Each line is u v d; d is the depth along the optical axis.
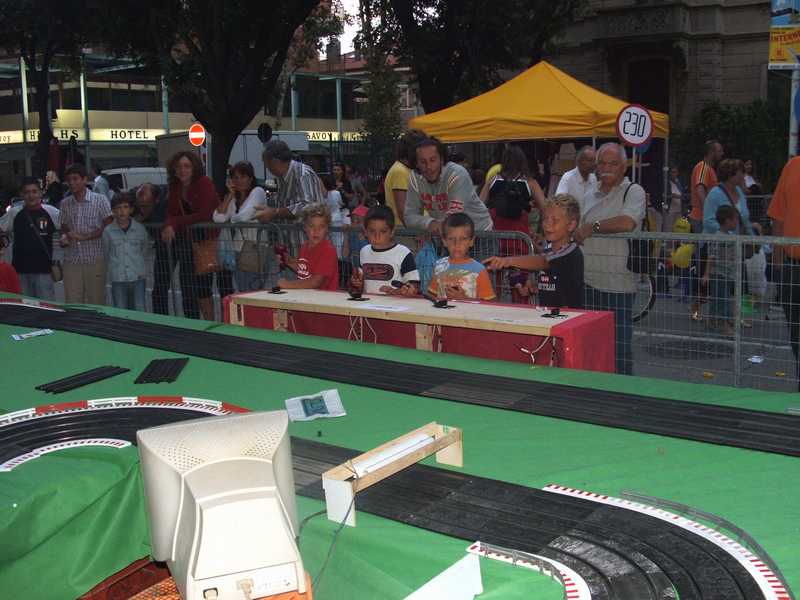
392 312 4.43
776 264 5.54
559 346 4.10
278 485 2.06
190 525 1.93
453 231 4.91
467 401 3.43
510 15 16.69
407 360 4.14
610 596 1.92
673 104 26.25
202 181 7.61
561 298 4.81
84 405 3.47
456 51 17.47
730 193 8.32
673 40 25.41
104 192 15.62
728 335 5.70
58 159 24.23
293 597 1.91
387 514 2.41
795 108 10.29
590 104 10.24
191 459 2.04
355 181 16.97
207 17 13.44
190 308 7.84
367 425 3.23
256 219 7.26
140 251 7.87
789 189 5.36
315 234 5.56
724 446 2.85
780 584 1.94
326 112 47.41
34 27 18.38
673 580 1.97
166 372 4.04
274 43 13.78
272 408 3.48
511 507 2.41
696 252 6.65
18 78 41.22
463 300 4.75
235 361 4.19
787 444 2.81
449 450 2.78
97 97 41.69
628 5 25.75
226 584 1.86
